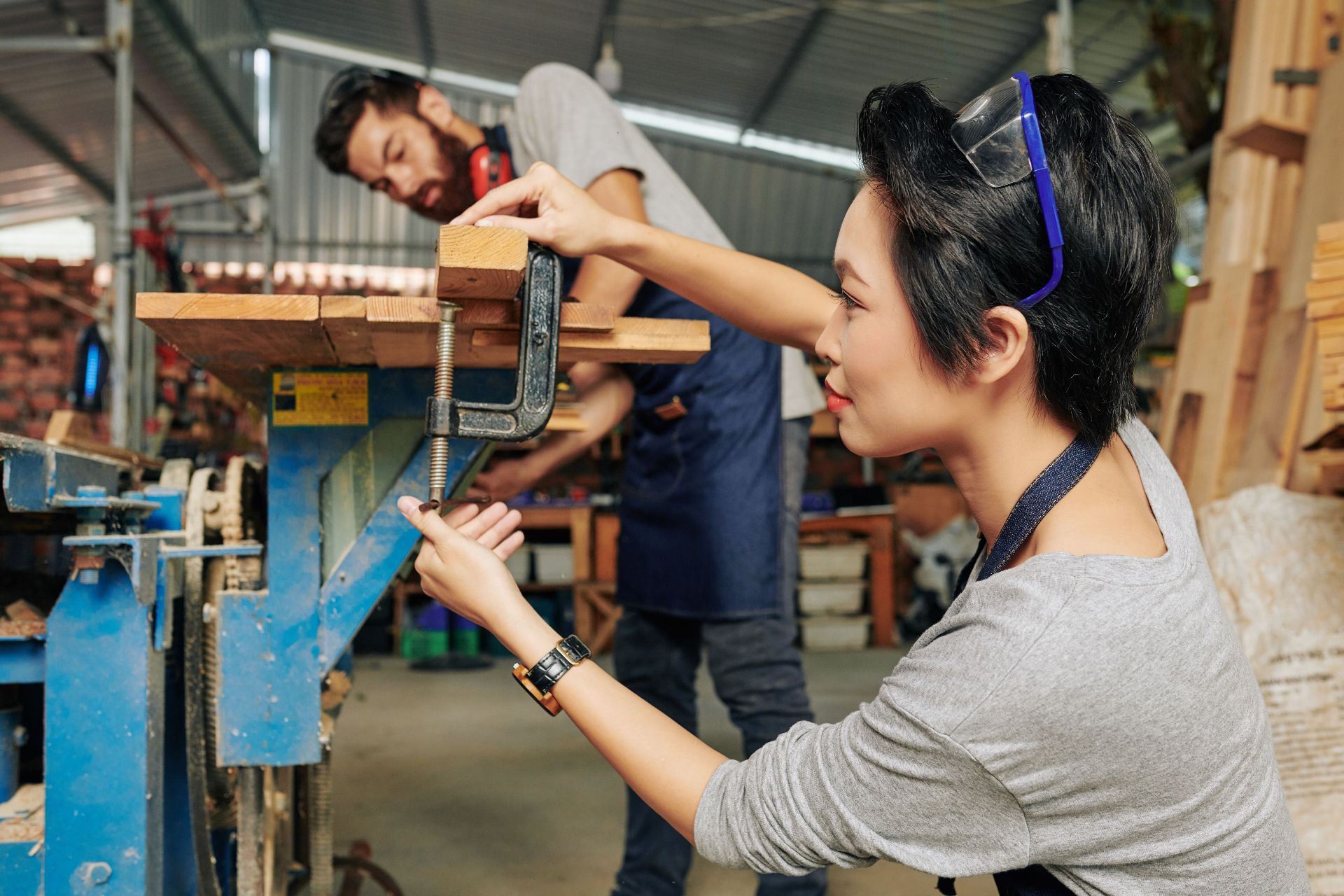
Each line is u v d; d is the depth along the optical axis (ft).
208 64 17.92
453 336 2.81
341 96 5.43
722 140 28.25
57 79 17.39
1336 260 4.50
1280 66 7.39
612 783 9.05
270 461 3.41
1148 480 2.34
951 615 2.16
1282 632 5.37
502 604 2.57
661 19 21.17
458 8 22.44
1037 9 18.29
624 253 3.22
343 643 3.40
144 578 3.18
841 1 19.16
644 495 5.82
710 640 5.62
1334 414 4.83
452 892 6.39
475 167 5.48
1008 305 2.05
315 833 4.89
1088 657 1.90
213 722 3.94
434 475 2.68
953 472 2.38
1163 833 2.01
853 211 2.27
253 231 19.88
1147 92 20.94
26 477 2.91
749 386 5.54
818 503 19.08
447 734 11.10
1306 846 4.91
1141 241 2.07
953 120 2.17
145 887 3.22
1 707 3.67
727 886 6.61
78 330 20.24
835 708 12.48
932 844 2.09
